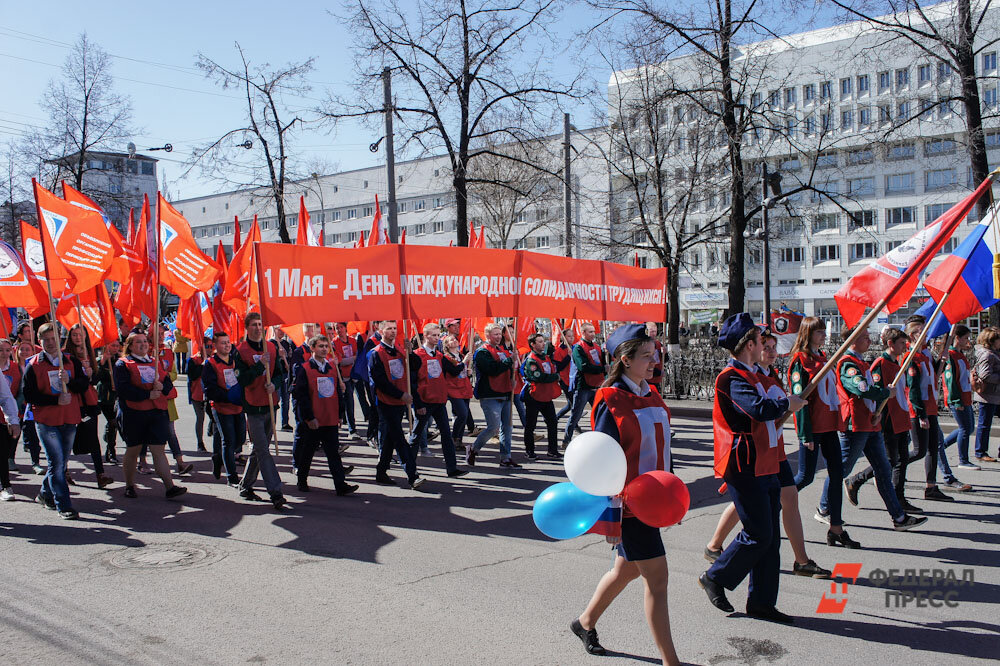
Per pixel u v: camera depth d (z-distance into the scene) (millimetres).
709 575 4828
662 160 19812
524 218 53969
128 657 4152
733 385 4570
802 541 5500
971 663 4074
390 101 17250
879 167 46312
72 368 7738
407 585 5367
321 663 4074
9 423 7340
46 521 7305
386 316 8883
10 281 10523
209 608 4906
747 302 53219
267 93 22453
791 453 10648
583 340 11148
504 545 6441
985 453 9992
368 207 62375
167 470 8336
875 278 7293
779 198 18297
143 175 57906
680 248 19594
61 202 8500
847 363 6348
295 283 8172
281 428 14383
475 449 10320
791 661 4105
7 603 5016
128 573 5660
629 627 4582
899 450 7301
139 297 10914
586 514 3826
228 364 8961
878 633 4484
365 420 15484
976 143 15883
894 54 18250
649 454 4031
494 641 4367
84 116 27531
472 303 9680
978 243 6656
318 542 6527
